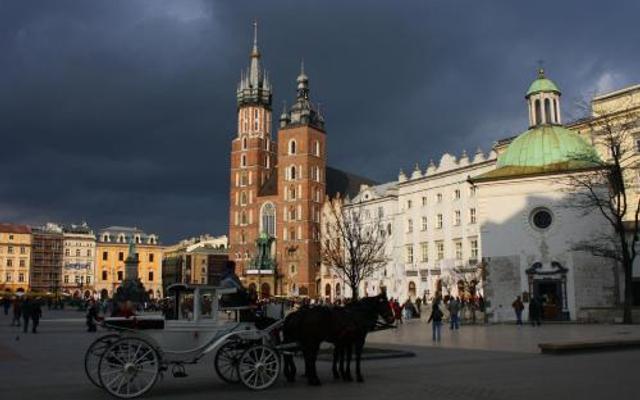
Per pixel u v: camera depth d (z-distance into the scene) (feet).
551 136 179.83
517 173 173.17
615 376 58.03
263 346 55.47
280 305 65.72
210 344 56.03
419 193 331.77
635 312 148.66
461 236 302.25
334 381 59.31
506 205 174.70
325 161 481.46
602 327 134.92
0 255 590.55
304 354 57.16
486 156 299.17
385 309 63.87
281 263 456.86
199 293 56.75
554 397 46.88
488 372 63.05
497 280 172.86
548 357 77.71
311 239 452.35
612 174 162.71
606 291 159.74
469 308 205.77
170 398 49.78
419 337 119.14
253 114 504.43
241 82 513.04
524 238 170.91
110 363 51.49
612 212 153.89
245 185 495.82
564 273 164.55
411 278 330.54
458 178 307.78
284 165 468.75
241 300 59.52
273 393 52.03
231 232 496.64
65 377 62.69
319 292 441.27
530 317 152.15
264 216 479.41
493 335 119.96
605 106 231.91
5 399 48.60
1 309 336.70
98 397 49.75
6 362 77.66
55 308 380.99
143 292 257.96
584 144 177.99
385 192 366.63
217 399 49.03
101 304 252.62
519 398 46.85
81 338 123.34
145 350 52.31
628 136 212.23
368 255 257.75
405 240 339.16
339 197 447.83
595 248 152.15
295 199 459.73
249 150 497.87
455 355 82.23
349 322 59.11
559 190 168.14
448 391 50.96
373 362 75.05
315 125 474.49
